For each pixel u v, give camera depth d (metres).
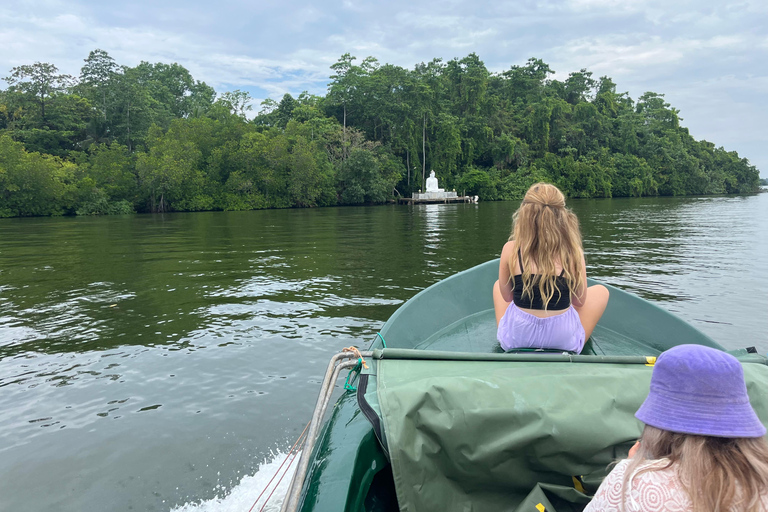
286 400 3.76
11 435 3.29
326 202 47.44
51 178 33.72
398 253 11.63
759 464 0.88
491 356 2.14
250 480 2.80
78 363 4.55
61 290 7.68
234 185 42.25
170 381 4.12
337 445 1.80
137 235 17.52
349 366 2.14
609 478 1.03
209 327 5.60
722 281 7.82
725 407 0.92
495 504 1.66
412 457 1.55
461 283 3.78
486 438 1.58
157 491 2.71
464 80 64.62
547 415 1.56
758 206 36.62
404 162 57.81
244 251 12.34
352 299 6.86
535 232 2.34
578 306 2.53
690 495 0.89
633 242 13.45
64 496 2.69
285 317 5.97
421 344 3.18
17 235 17.88
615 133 78.75
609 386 1.67
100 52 51.28
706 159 84.38
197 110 61.56
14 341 5.17
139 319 5.97
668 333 3.18
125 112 50.72
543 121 67.00
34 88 45.50
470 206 43.56
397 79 56.28
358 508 1.66
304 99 64.31
